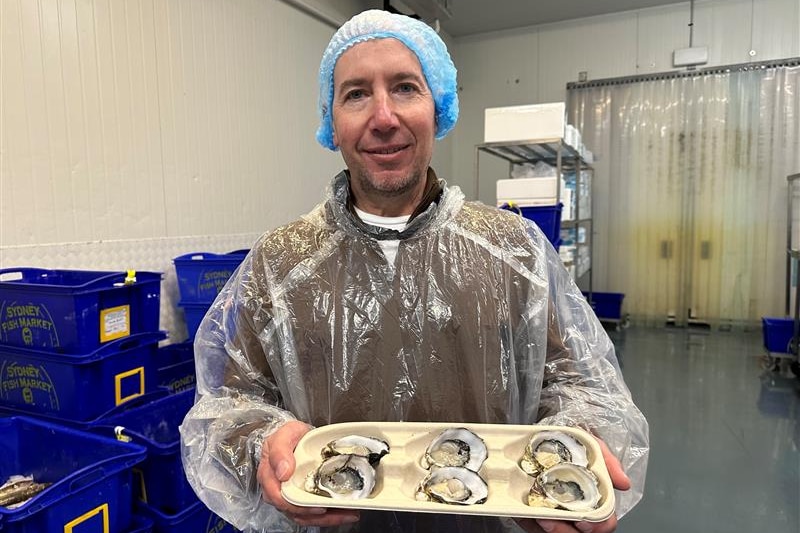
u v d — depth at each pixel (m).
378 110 0.79
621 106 5.06
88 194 1.93
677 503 2.04
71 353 1.43
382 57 0.81
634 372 3.66
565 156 4.39
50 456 1.35
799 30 4.56
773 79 4.58
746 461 2.36
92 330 1.45
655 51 4.97
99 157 1.97
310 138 3.39
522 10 4.96
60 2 1.82
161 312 2.25
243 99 2.76
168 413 1.65
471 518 0.82
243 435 0.79
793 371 3.58
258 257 0.90
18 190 1.70
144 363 1.64
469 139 5.82
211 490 0.79
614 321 5.04
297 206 3.27
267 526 0.82
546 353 0.88
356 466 0.69
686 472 2.27
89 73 1.93
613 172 5.14
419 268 0.84
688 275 5.00
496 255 0.87
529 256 0.88
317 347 0.83
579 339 0.89
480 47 5.64
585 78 5.23
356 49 0.82
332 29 3.59
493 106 5.65
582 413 0.80
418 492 0.67
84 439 1.30
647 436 0.83
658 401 3.10
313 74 3.40
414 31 0.84
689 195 4.91
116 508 1.23
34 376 1.49
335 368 0.82
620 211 5.15
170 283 2.29
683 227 4.96
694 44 4.84
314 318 0.83
